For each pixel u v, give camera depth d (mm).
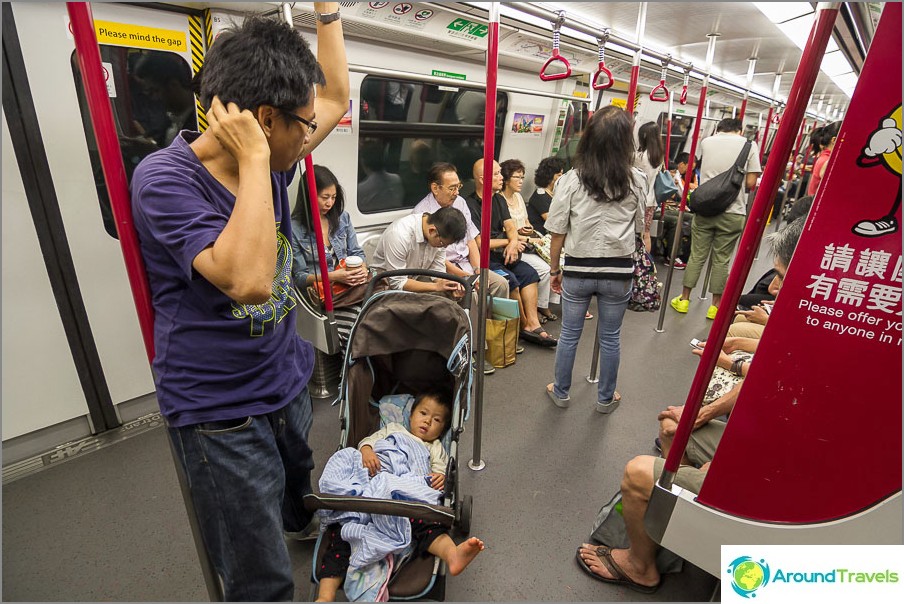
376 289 2986
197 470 1183
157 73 2242
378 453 1944
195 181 1038
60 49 1980
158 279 1078
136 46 2135
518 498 2250
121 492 2178
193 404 1131
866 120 853
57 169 2080
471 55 3506
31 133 1984
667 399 3166
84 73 880
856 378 946
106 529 1990
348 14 2510
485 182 1947
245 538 1263
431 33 2951
